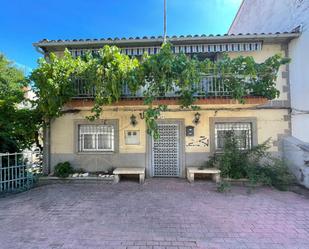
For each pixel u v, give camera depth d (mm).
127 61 7586
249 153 8648
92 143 9516
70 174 8898
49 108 7891
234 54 9484
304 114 8469
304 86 8445
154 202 6465
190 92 7836
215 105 8578
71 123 9391
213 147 9234
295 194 7328
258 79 7938
